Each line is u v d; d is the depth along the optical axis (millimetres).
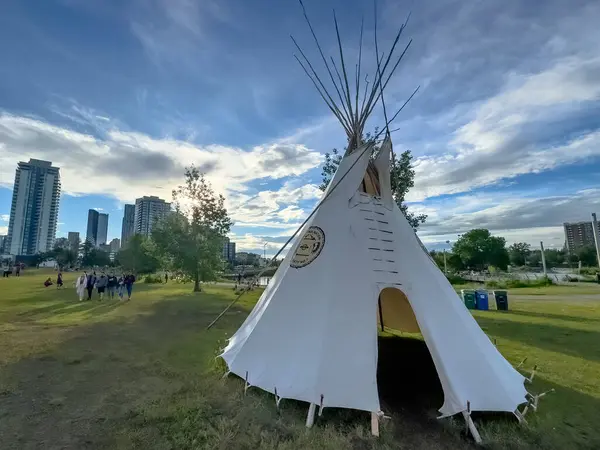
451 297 5457
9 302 15383
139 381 5453
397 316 9008
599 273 39438
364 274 4961
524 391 4965
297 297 5156
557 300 20047
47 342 7816
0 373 5691
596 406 4922
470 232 66562
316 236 5594
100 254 77375
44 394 4898
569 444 3883
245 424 4074
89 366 6160
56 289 22438
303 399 4211
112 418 4211
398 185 15055
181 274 24125
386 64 6559
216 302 16875
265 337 5137
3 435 3797
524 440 3898
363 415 4254
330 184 6371
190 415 4281
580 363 7133
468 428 3951
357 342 4422
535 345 8750
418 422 4281
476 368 4465
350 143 6723
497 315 14148
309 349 4551
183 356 6875
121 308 14047
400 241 5664
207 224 24172
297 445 3652
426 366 6688
